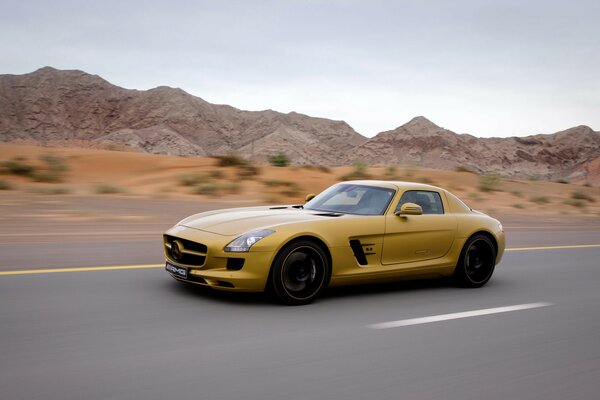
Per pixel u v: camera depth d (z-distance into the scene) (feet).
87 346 14.56
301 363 14.12
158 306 18.62
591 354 16.19
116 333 15.71
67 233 35.42
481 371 14.33
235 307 18.86
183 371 13.16
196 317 17.54
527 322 19.30
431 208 23.56
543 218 71.10
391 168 137.08
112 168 116.78
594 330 18.76
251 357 14.33
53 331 15.65
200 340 15.43
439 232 23.03
